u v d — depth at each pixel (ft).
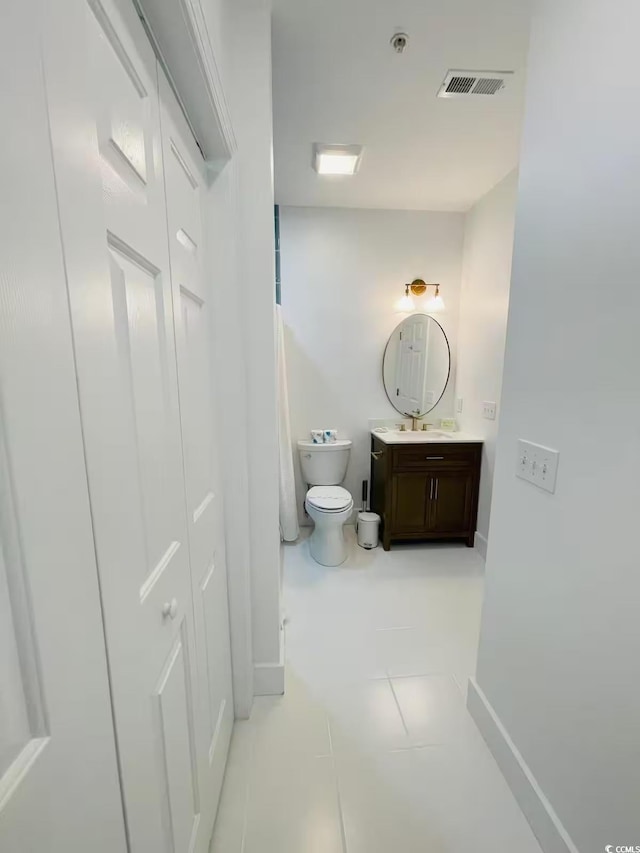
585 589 3.03
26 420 1.13
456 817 3.62
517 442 3.85
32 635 1.15
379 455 9.44
